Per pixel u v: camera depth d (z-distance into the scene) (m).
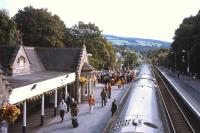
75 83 45.28
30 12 69.56
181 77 105.25
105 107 42.69
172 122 35.06
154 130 19.52
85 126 32.47
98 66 82.75
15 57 37.66
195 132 31.25
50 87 34.56
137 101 25.44
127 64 162.00
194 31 110.31
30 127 31.88
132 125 19.31
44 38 68.94
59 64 46.06
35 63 44.56
